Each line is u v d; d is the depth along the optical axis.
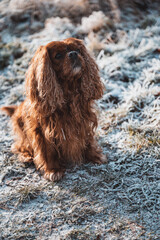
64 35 6.68
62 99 3.02
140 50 5.68
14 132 3.89
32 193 3.05
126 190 3.01
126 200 2.88
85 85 3.15
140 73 5.19
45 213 2.81
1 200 3.02
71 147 3.32
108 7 8.17
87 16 8.00
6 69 6.30
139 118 4.23
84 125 3.30
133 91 4.52
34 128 3.33
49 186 3.19
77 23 7.76
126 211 2.75
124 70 5.27
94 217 2.71
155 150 3.47
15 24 7.99
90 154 3.57
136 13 8.08
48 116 3.16
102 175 3.27
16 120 3.74
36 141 3.35
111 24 7.19
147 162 3.39
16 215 2.82
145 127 3.92
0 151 3.90
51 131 3.17
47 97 2.95
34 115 3.20
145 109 4.27
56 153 3.40
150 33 6.46
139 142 3.66
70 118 3.19
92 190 3.05
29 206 2.93
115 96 4.76
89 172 3.36
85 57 3.15
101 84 3.36
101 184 3.13
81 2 8.15
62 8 8.26
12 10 8.33
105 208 2.80
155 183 3.04
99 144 3.82
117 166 3.37
